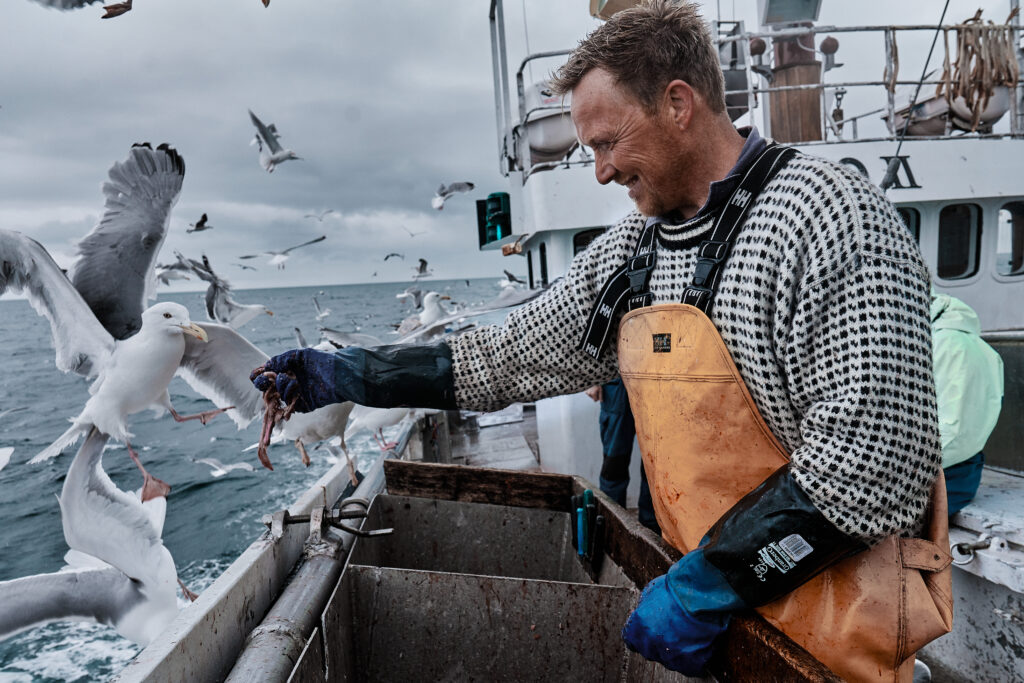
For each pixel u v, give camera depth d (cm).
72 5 232
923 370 99
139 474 1232
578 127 128
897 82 470
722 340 114
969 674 281
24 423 1758
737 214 114
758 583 104
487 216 504
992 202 495
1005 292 511
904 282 99
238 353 419
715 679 128
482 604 181
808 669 100
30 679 566
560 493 237
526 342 157
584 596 175
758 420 113
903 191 475
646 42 115
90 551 412
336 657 172
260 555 177
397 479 244
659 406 123
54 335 414
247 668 138
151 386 408
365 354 159
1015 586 246
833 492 98
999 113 532
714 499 118
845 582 108
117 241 445
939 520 113
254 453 1341
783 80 580
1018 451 336
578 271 154
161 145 450
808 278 103
